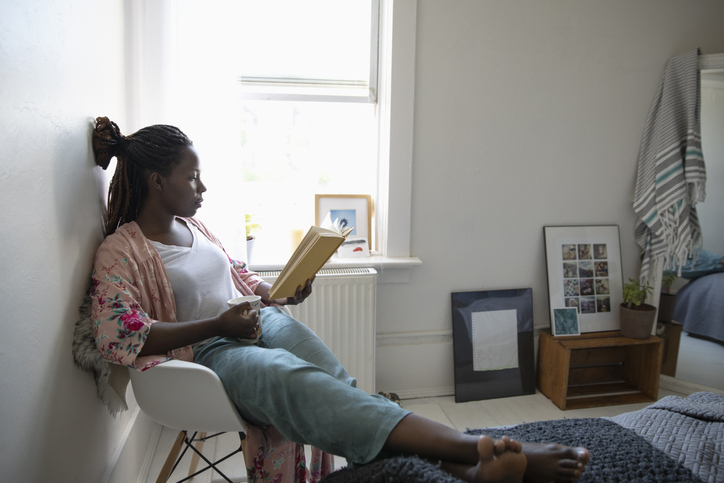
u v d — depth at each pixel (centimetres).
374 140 250
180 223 155
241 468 192
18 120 94
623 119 261
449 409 245
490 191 252
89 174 135
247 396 119
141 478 178
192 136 203
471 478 93
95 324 117
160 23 192
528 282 265
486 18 237
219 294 147
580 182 262
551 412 243
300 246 147
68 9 121
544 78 248
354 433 104
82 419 124
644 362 261
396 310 252
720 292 258
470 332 255
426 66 235
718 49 261
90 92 138
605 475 96
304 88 241
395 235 244
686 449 106
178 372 115
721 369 259
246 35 234
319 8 236
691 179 247
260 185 263
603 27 250
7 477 87
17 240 92
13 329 90
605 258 267
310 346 138
